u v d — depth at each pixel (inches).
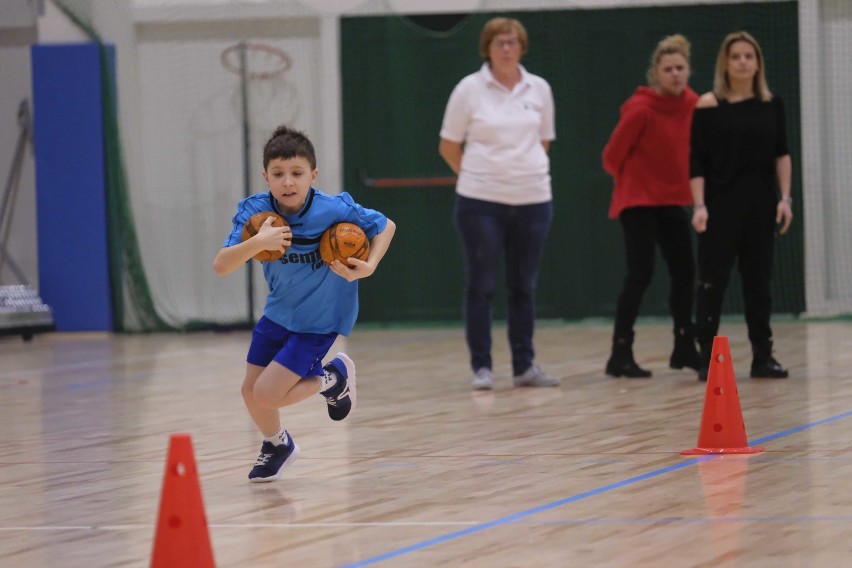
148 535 259.1
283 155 296.4
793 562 217.5
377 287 883.4
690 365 530.9
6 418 466.9
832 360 562.6
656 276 856.9
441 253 878.4
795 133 831.1
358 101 877.2
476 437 379.9
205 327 878.4
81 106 877.8
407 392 505.7
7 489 319.0
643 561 221.5
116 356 721.0
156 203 888.3
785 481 290.8
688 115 512.1
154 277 889.5
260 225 295.1
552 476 309.1
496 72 509.4
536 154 508.4
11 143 892.6
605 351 661.3
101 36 878.4
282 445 319.6
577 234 868.0
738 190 481.1
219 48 880.3
